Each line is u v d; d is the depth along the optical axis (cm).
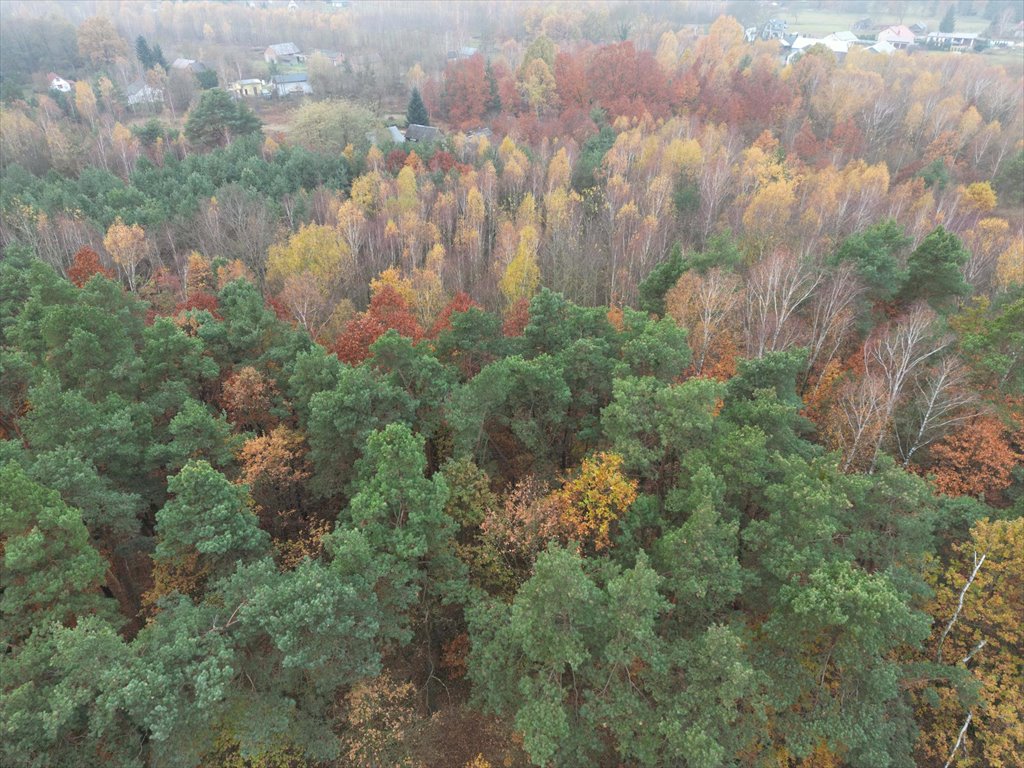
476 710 2769
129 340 3547
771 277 4547
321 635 2148
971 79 12250
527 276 6009
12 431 3484
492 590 3066
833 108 10850
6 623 2142
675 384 3697
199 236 7056
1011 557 2670
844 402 3972
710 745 2036
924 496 2720
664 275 4988
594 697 2303
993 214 8625
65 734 1980
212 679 1930
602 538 2844
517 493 2972
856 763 2367
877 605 2116
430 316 5719
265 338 4106
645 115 10369
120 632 2931
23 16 19038
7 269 4622
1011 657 2603
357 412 3044
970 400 3622
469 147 9875
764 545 2566
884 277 4478
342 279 6612
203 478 2359
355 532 2294
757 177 8188
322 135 10131
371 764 2405
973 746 2544
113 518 2661
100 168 9362
